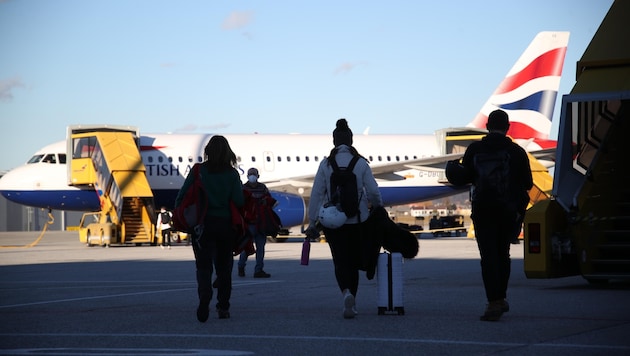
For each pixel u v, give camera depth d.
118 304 10.13
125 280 13.91
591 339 7.02
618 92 11.45
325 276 14.66
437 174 38.00
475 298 10.46
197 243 8.38
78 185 33.19
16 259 20.97
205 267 8.38
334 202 8.52
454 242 30.83
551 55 40.00
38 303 10.26
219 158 8.47
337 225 8.45
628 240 12.53
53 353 6.56
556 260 11.53
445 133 37.81
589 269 11.84
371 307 9.73
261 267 14.35
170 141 34.50
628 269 12.09
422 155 37.97
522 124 39.75
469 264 17.27
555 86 40.09
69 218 75.69
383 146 37.62
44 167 34.03
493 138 8.62
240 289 12.09
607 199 12.80
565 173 11.74
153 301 10.48
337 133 8.88
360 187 8.64
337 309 9.51
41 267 17.62
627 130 13.59
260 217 13.98
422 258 19.47
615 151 13.24
